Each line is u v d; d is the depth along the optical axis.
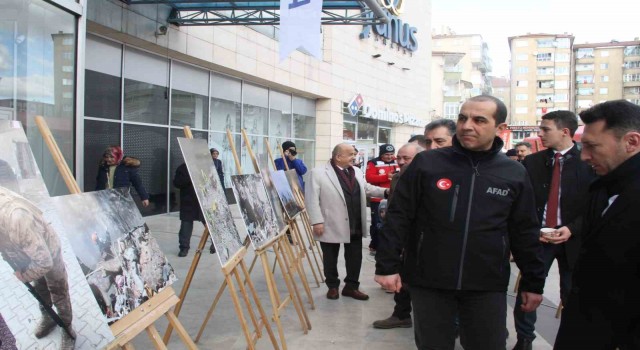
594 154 2.11
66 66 4.37
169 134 11.48
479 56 75.88
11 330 1.49
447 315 2.62
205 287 5.75
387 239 2.69
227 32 12.56
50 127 4.30
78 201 2.10
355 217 5.39
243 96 14.41
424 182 2.66
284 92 16.59
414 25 26.30
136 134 10.47
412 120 26.06
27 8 4.04
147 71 10.77
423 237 2.65
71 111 4.41
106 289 2.06
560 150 3.87
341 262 7.38
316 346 4.07
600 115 2.08
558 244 3.85
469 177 2.59
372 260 7.49
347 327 4.54
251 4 10.02
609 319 2.02
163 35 10.31
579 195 3.74
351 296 5.49
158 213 11.23
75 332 1.75
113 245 2.22
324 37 18.25
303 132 17.92
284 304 4.47
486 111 2.53
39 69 4.16
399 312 4.52
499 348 2.54
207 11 10.41
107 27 8.80
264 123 15.55
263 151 15.53
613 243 1.99
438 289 2.60
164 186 11.38
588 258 2.11
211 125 13.06
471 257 2.53
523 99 90.94
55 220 1.83
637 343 1.96
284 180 5.81
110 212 2.32
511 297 5.63
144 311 2.27
